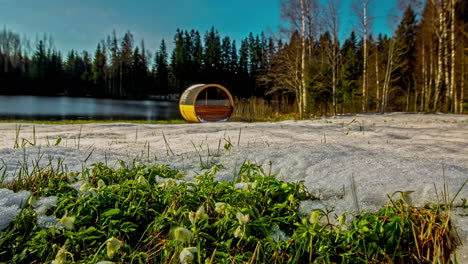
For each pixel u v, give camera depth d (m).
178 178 2.47
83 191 2.01
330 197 2.23
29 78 57.12
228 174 2.79
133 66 62.50
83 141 4.99
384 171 2.53
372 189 2.15
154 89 63.22
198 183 2.30
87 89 60.31
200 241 1.57
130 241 1.81
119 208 1.94
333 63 16.03
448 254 1.57
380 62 28.17
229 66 59.22
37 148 3.70
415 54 27.69
